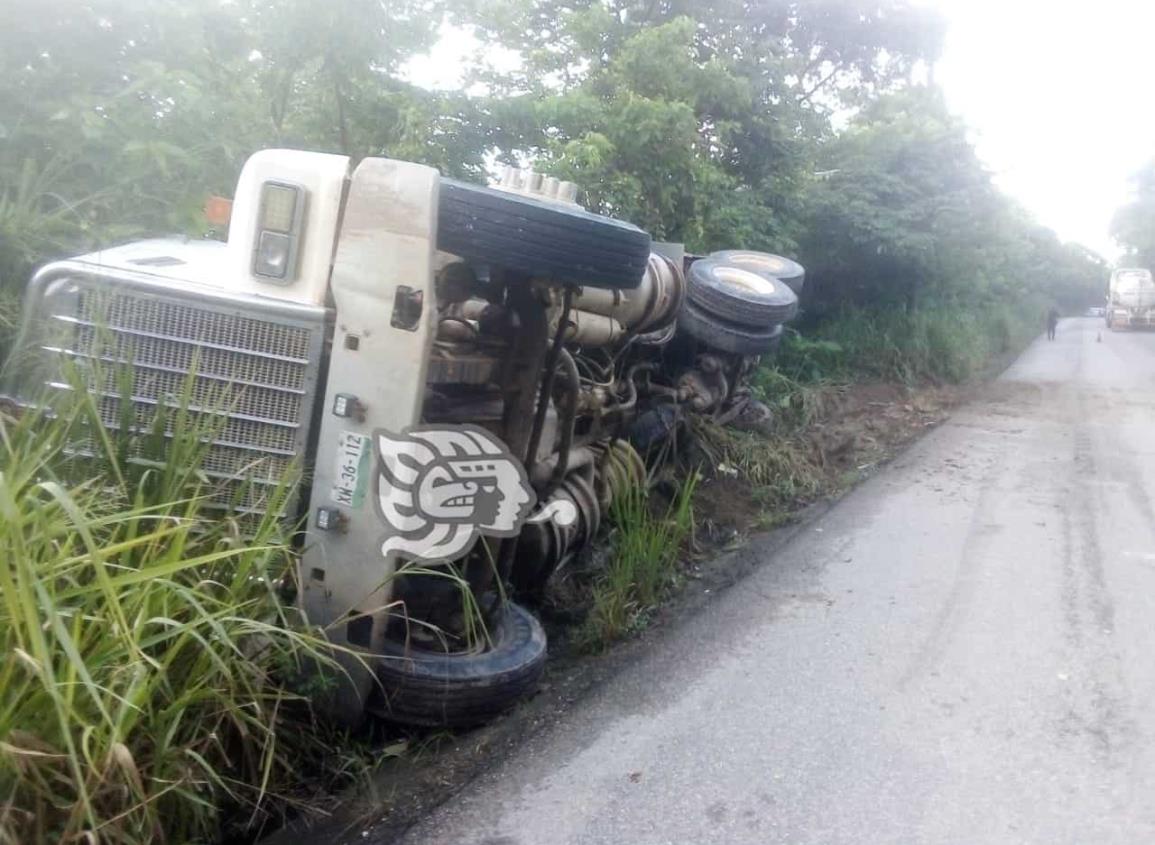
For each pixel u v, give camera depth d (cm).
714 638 608
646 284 718
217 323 433
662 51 1311
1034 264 5038
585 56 1376
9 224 534
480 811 416
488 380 502
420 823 407
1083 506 938
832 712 506
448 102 1012
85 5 616
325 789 430
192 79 636
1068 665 561
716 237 1317
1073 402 1741
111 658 321
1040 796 425
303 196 439
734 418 1043
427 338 424
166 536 365
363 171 428
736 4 1748
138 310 429
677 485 855
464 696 461
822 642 599
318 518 436
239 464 439
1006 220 2400
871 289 1961
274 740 383
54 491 304
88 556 316
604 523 714
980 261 2289
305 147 838
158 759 336
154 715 339
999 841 393
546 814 413
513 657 486
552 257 460
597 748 470
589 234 466
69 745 285
